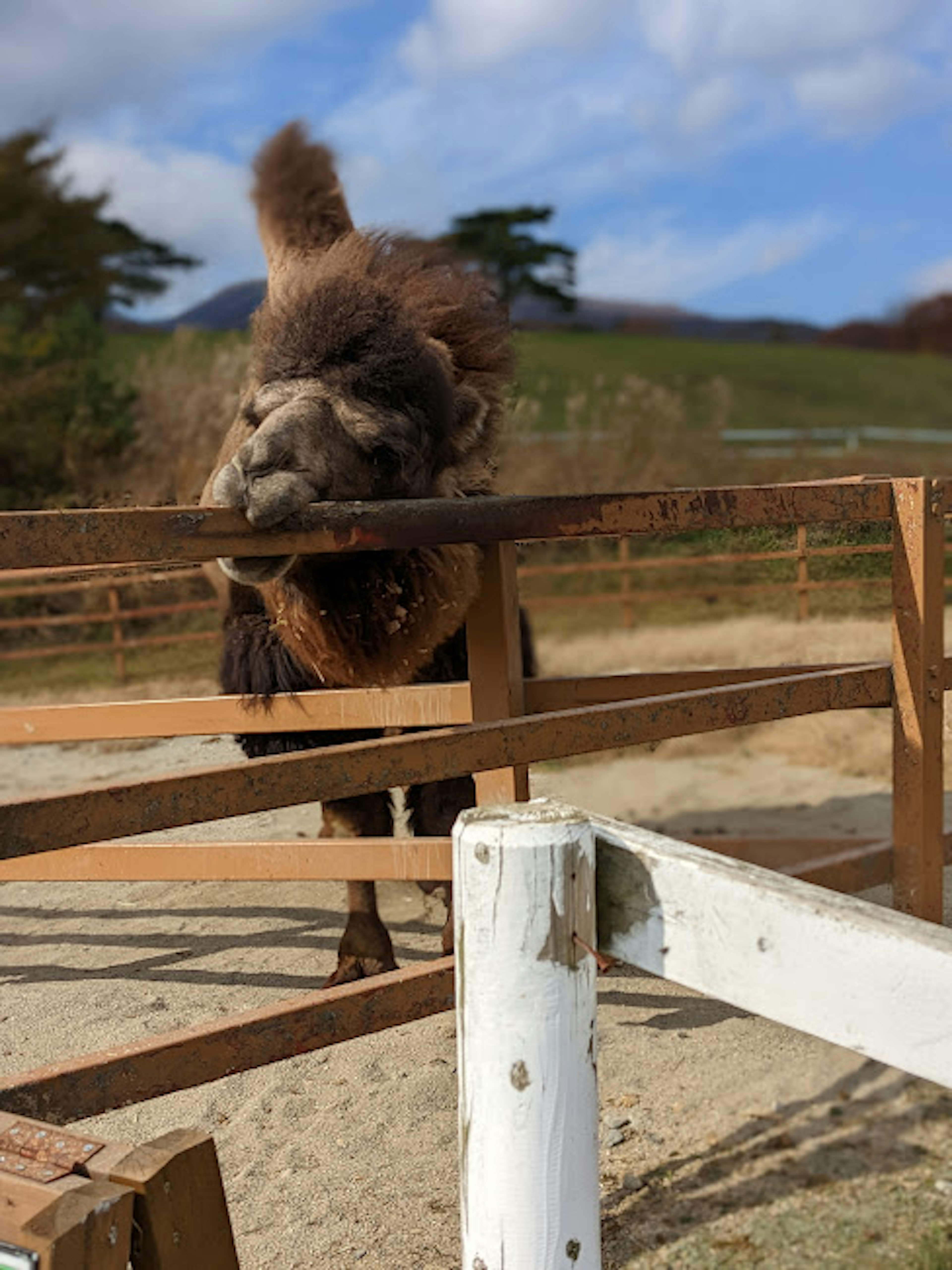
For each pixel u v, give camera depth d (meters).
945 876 5.63
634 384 20.45
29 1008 4.51
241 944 5.16
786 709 3.50
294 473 2.80
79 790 2.24
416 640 3.87
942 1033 1.50
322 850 3.91
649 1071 3.51
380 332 3.59
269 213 5.41
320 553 2.73
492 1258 1.89
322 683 4.14
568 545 16.48
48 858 4.22
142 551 2.44
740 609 13.59
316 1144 3.34
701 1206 2.53
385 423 3.45
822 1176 2.48
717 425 20.88
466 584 3.87
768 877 1.73
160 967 4.91
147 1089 2.48
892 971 1.55
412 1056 3.90
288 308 3.69
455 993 2.24
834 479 4.45
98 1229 1.68
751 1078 3.26
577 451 18.11
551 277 66.62
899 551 3.82
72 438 16.80
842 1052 3.21
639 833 1.90
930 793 3.95
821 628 7.44
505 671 3.96
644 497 3.11
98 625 14.32
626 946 1.90
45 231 34.88
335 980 4.43
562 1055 1.83
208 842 4.05
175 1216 1.81
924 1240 2.18
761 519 3.38
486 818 1.86
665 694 4.38
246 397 4.00
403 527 2.81
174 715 4.26
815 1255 2.21
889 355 65.56
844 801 7.57
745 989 1.72
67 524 2.32
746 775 8.42
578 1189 1.88
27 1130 1.92
